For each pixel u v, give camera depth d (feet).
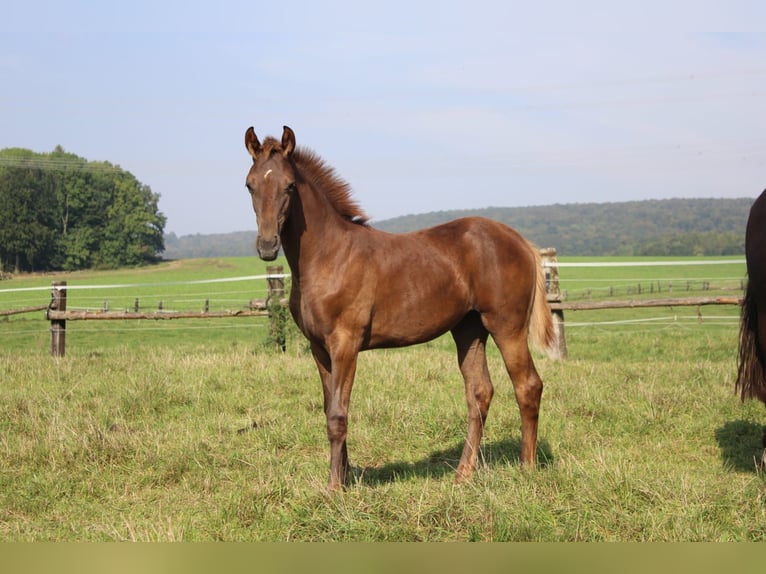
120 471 17.04
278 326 35.88
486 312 16.58
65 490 15.79
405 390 24.44
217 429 20.34
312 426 20.29
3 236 221.87
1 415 21.39
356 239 15.35
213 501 15.01
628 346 43.45
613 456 17.03
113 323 83.82
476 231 16.84
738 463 17.19
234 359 30.78
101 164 279.28
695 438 19.60
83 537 13.16
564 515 12.90
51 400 22.82
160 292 133.49
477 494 13.39
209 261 259.39
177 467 16.92
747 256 15.53
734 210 583.58
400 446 19.29
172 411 22.62
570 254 490.49
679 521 12.30
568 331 58.85
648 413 21.13
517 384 16.70
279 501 14.26
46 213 237.86
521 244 17.24
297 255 15.05
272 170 14.16
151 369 28.19
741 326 16.12
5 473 16.65
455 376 27.25
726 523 12.55
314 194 15.06
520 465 15.97
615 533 12.30
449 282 16.01
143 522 13.87
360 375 26.89
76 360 31.86
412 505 12.90
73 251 240.12
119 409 21.97
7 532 13.52
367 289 15.08
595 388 24.30
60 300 37.50
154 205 279.69
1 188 227.20
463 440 19.65
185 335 70.49
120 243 252.01
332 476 14.46
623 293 113.39
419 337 15.97
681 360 36.35
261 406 22.91
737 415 21.31
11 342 62.90
